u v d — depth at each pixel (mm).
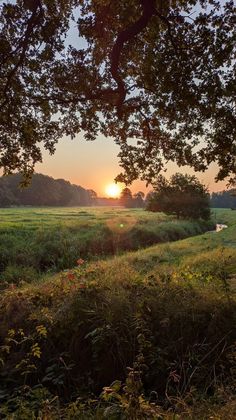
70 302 6719
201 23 6770
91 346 5930
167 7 7168
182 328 5926
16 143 9359
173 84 7129
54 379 5523
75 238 23781
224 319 5914
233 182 9000
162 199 47719
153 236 28078
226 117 7902
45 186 120938
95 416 3641
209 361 5375
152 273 9703
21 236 24578
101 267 10055
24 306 7266
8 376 5812
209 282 7832
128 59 8547
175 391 4793
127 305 6430
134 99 9102
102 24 7547
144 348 5520
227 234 25797
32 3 6938
